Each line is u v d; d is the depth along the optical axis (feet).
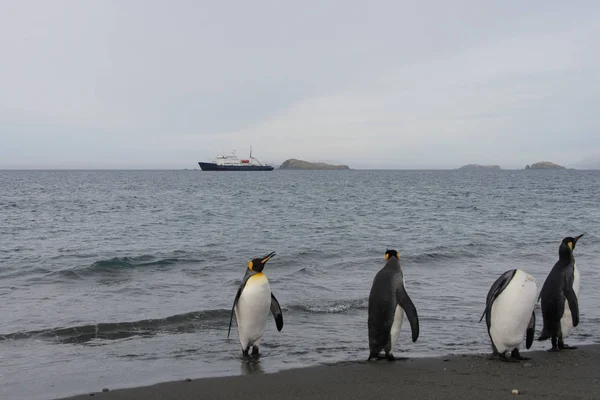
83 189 229.66
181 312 32.94
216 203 150.00
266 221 99.14
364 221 99.25
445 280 44.06
